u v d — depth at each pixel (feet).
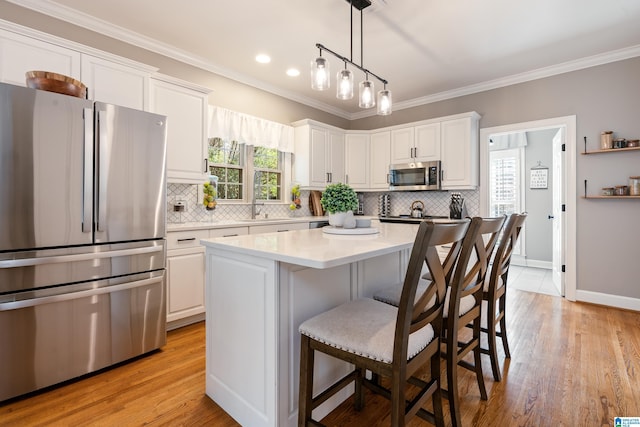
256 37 9.51
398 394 3.43
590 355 7.20
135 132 6.86
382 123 16.28
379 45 9.91
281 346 4.50
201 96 9.84
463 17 8.39
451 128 13.03
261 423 4.66
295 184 14.17
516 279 14.55
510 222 6.00
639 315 9.73
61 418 5.13
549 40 9.59
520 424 4.99
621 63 10.28
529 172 17.57
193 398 5.69
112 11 8.23
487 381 6.22
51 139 5.75
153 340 7.36
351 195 7.03
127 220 6.77
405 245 5.11
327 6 7.97
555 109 11.45
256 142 12.59
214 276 5.54
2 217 5.30
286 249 4.55
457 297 4.48
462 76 12.26
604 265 10.69
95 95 7.57
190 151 9.56
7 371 5.48
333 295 5.39
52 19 8.04
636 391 5.79
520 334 8.43
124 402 5.56
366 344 3.69
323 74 7.07
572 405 5.43
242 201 12.66
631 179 9.95
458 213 13.20
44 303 5.73
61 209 5.90
